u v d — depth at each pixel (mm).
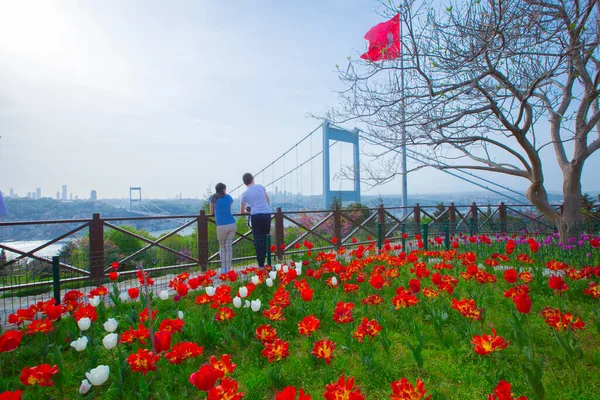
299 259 5293
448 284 3174
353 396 1415
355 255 4906
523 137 5996
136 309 3441
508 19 4445
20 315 2553
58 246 4641
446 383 2072
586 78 5953
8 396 1461
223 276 3760
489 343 1974
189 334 2701
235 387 1526
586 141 6574
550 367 2203
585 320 2943
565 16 4539
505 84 5254
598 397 1865
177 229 5715
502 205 11234
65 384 2182
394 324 2977
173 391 2074
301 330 2342
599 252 5309
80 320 2393
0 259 3953
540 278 3855
